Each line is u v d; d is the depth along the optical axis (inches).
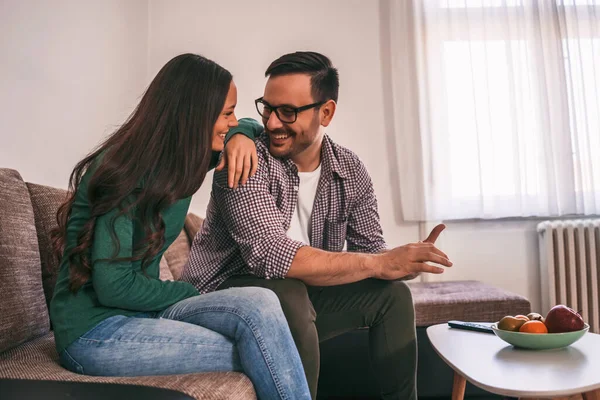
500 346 56.0
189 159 48.8
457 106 131.2
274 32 133.0
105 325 45.4
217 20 132.7
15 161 73.2
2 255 52.8
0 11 69.9
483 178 129.4
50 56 82.1
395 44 131.1
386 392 64.0
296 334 54.1
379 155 131.3
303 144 64.7
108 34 104.5
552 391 41.7
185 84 49.8
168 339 44.9
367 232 72.5
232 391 40.2
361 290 63.8
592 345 55.4
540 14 132.6
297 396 44.8
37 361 48.5
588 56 133.4
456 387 62.3
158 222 48.0
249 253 58.2
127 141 47.7
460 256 130.3
